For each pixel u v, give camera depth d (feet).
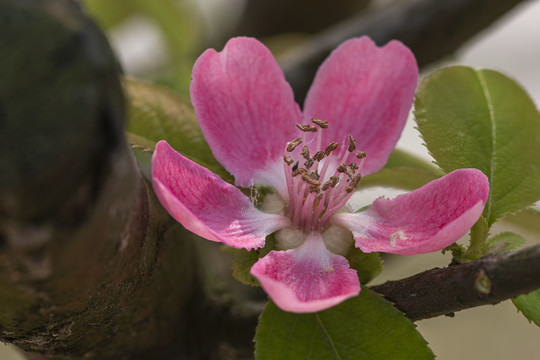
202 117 0.59
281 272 0.59
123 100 0.50
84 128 0.49
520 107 0.61
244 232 0.60
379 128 0.61
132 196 0.52
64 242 0.50
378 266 0.59
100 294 0.54
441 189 0.58
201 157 0.60
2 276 0.51
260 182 0.61
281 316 0.57
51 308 0.53
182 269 0.60
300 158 0.61
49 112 0.48
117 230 0.52
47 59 0.49
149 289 0.58
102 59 0.49
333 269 0.59
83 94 0.49
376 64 0.61
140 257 0.55
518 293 0.54
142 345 0.61
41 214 0.49
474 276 0.55
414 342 0.56
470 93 0.61
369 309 0.57
